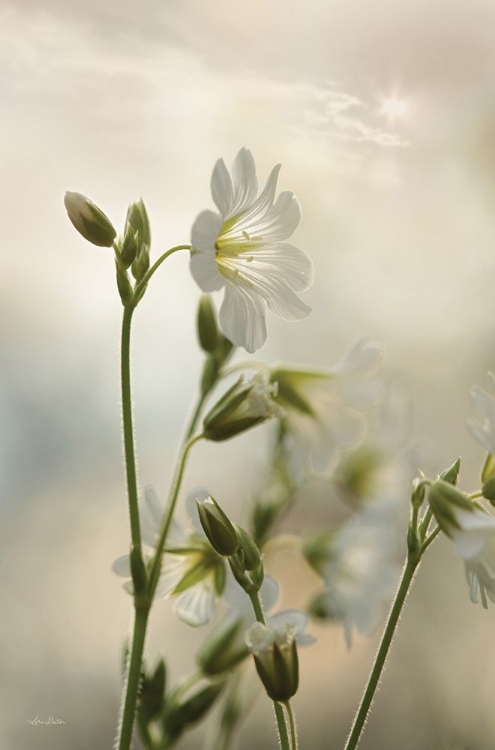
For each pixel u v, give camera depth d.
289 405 0.30
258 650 0.25
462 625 0.44
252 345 0.26
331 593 0.31
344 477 0.32
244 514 0.31
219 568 0.28
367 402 0.30
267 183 0.27
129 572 0.27
